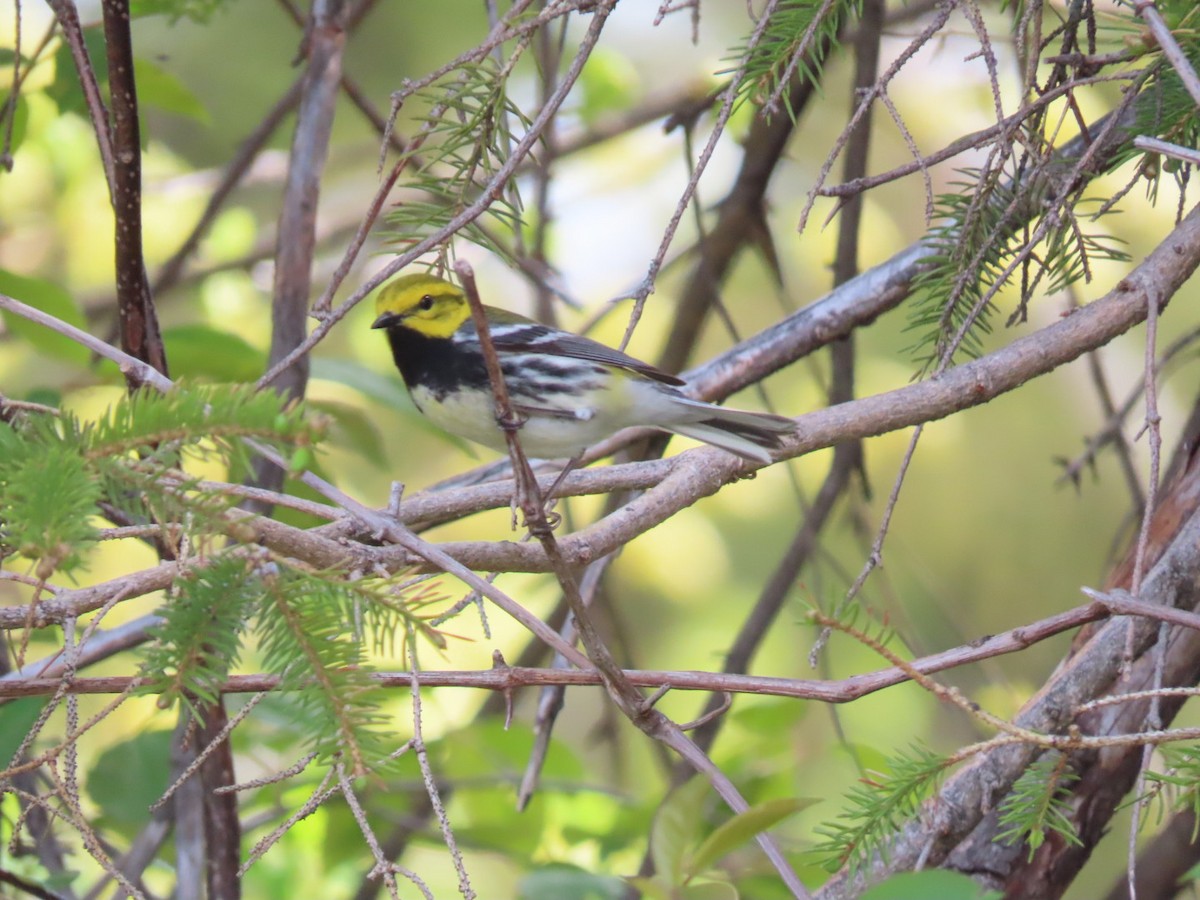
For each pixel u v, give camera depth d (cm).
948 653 581
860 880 669
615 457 1236
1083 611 579
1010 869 738
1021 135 711
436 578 591
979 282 783
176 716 1162
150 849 985
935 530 1723
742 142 1216
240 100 1791
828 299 1001
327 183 1795
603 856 1120
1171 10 703
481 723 1116
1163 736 481
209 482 467
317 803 480
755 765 1106
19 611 568
